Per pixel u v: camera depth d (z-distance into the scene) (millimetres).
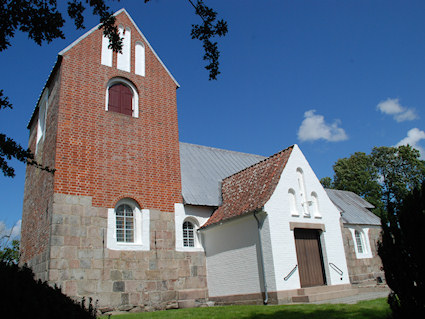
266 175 17656
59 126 16047
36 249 16234
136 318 12039
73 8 8945
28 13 8391
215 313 12289
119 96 18734
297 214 16438
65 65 17156
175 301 16469
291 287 14781
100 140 16953
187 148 23453
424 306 6715
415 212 7016
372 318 9531
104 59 18594
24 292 5570
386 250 7359
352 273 22391
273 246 14914
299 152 18016
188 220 18828
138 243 16484
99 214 15711
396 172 44188
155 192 17812
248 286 15594
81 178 15789
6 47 8305
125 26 20094
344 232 23422
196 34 9156
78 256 14594
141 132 18422
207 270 17922
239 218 16375
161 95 20016
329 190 29297
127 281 15461
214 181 21141
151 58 20453
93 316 6531
